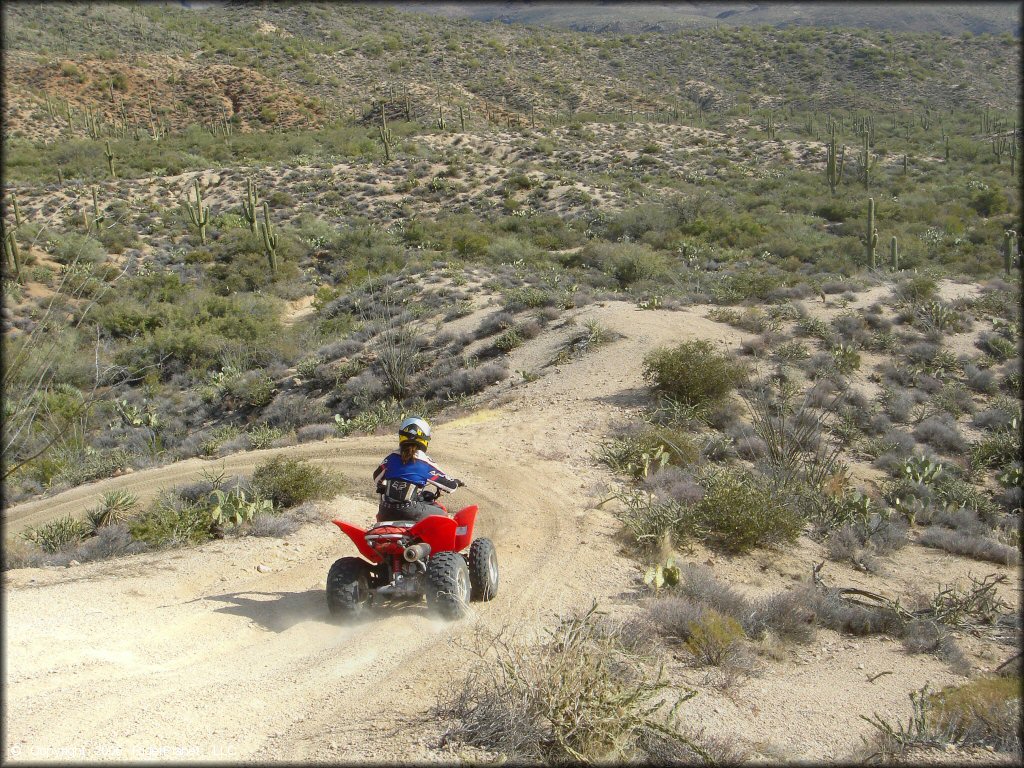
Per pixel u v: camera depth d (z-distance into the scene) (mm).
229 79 124750
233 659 5348
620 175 77500
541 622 6289
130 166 72562
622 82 160375
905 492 13797
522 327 24891
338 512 10648
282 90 124875
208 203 64250
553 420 16359
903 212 59219
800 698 5523
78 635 5645
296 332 34438
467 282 36375
